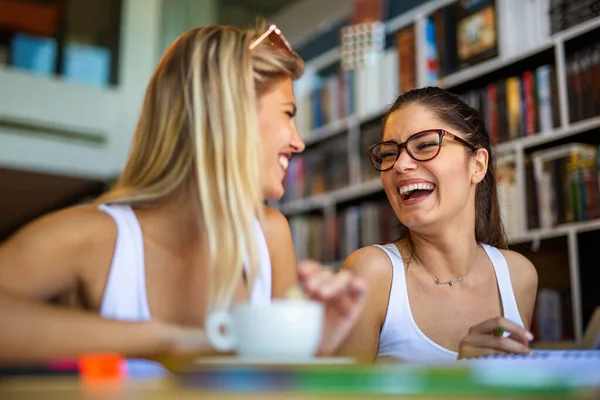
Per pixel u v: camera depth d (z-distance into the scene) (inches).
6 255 37.9
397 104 66.7
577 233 98.2
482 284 62.9
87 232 40.3
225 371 17.1
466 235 62.1
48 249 38.6
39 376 19.6
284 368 17.6
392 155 64.6
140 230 41.9
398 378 15.5
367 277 61.2
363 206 137.8
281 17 201.6
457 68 121.3
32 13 205.5
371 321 60.7
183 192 42.6
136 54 214.1
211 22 224.7
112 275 40.5
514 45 111.0
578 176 98.2
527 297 66.2
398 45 133.4
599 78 96.2
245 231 37.9
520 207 105.7
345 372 16.4
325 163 150.8
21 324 30.2
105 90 207.8
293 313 23.9
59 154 197.5
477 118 67.3
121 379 18.9
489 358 33.5
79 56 209.5
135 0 216.4
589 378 15.8
